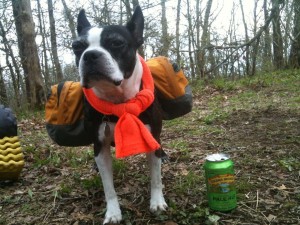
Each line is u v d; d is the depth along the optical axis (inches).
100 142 26.2
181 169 34.4
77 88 28.3
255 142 40.2
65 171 37.1
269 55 114.1
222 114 55.7
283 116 50.6
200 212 25.0
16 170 33.9
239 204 26.3
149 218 25.9
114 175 34.5
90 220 26.5
